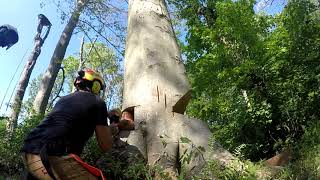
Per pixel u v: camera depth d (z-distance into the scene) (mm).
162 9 5359
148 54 4609
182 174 3219
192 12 11453
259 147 5684
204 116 6750
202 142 3750
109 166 3535
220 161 3527
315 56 6129
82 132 2822
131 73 4574
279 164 3889
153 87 4262
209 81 7398
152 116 4031
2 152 5488
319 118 5410
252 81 6480
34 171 2602
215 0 11016
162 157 3684
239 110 6223
